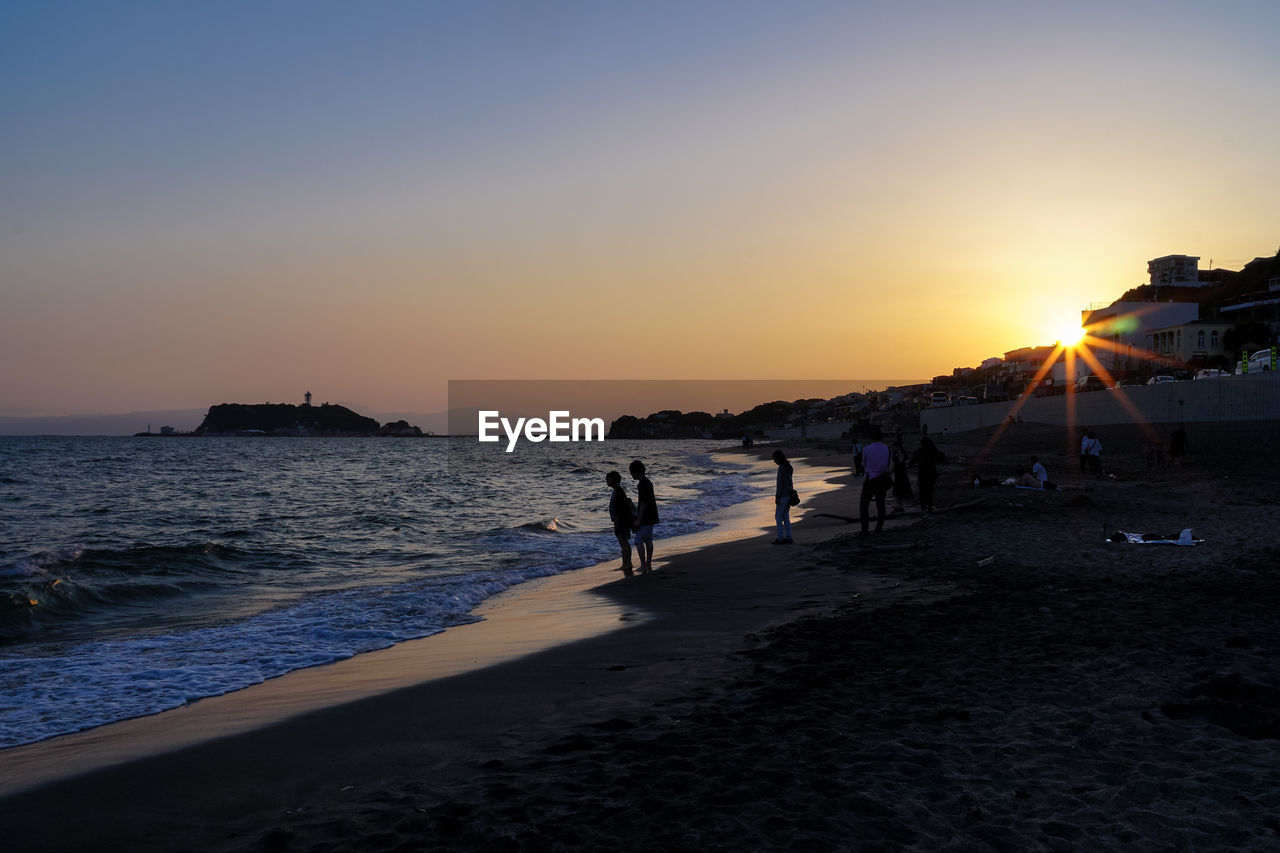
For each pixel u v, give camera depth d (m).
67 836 4.14
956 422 81.12
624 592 11.35
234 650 8.65
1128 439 41.88
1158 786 4.18
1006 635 7.38
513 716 5.92
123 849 3.97
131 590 12.30
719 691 6.19
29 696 6.96
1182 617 7.75
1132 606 8.34
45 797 4.69
